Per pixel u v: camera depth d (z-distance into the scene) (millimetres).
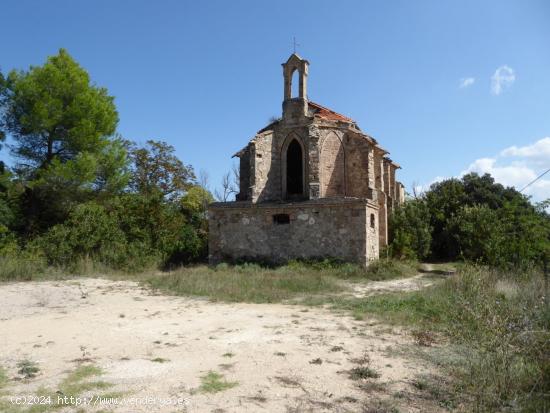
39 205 31766
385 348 8641
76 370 7184
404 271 23203
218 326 10758
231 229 27344
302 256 25500
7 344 8984
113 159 32531
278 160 29359
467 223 25312
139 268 25125
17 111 30266
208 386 6410
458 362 7453
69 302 14766
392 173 37719
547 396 5766
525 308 8516
